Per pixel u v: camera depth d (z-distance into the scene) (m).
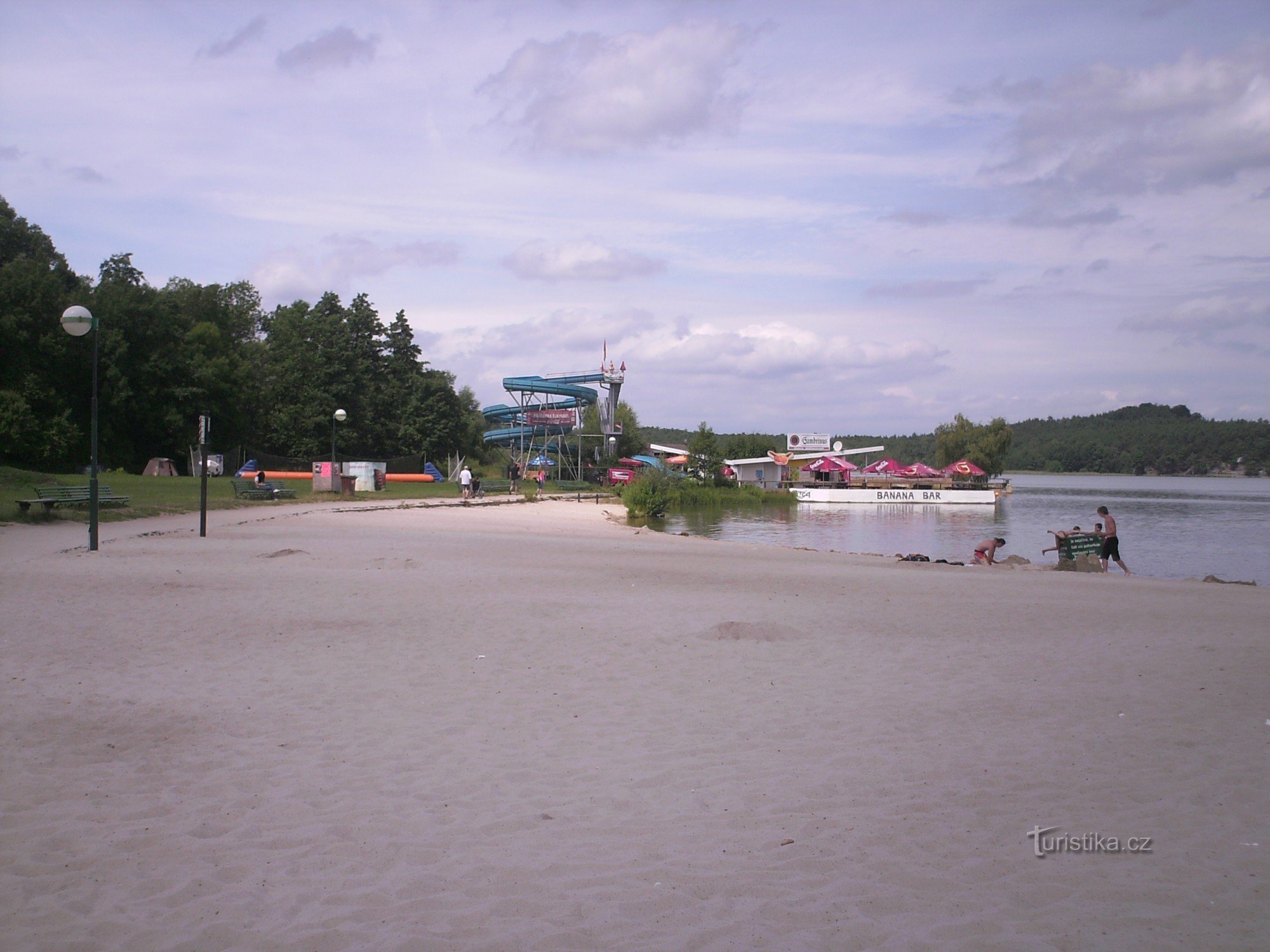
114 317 60.75
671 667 9.83
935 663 10.23
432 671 9.41
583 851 5.01
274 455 76.31
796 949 3.96
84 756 6.45
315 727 7.32
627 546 26.92
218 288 86.56
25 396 52.81
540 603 14.16
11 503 28.06
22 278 54.22
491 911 4.31
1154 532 45.59
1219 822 5.48
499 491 59.12
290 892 4.50
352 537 25.41
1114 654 10.91
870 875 4.73
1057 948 3.97
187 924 4.16
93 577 15.15
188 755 6.56
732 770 6.40
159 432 63.94
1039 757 6.76
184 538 22.70
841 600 15.58
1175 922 4.23
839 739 7.21
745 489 79.12
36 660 9.23
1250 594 18.44
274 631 11.24
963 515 62.94
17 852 4.90
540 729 7.41
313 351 81.94
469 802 5.73
